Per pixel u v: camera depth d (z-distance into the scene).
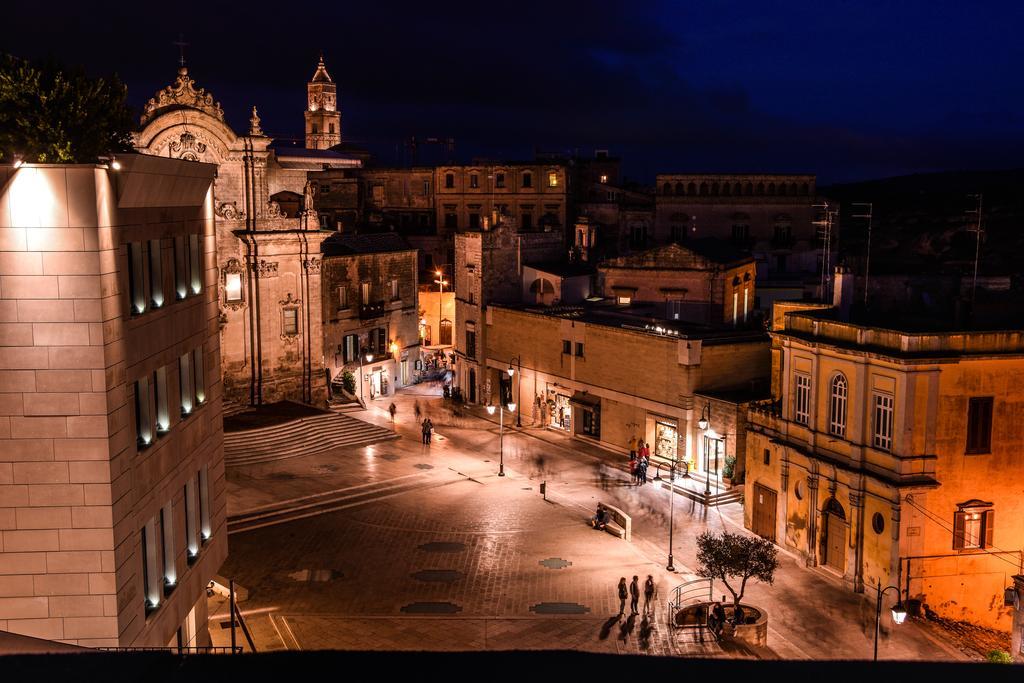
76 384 20.47
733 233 99.50
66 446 20.64
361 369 79.19
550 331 69.19
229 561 42.69
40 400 20.48
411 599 38.56
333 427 65.06
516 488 54.97
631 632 35.59
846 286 46.12
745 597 39.47
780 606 38.59
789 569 42.66
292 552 43.97
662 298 74.50
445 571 41.81
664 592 39.84
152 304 24.41
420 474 57.34
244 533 46.38
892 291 52.00
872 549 39.34
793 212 98.44
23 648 4.70
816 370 42.19
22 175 19.91
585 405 65.62
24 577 20.95
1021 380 38.50
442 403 79.56
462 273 80.69
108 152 25.06
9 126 23.33
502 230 79.50
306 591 39.31
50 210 20.02
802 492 43.38
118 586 21.25
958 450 38.28
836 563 41.78
